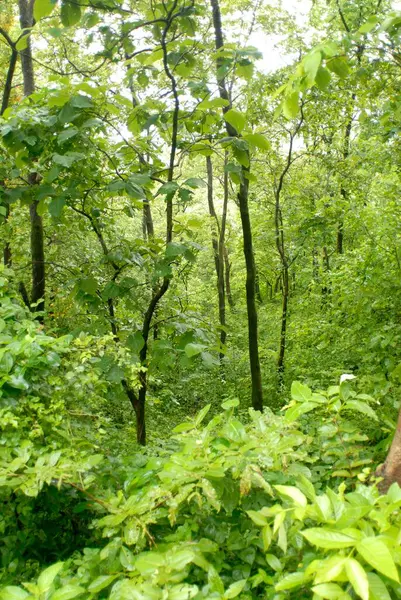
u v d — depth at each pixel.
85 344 2.96
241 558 2.26
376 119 6.38
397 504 1.61
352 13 5.81
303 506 1.65
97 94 3.72
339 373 4.68
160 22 3.86
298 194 10.27
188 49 4.05
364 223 6.37
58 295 5.84
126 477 2.97
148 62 4.00
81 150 3.85
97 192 4.46
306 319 9.14
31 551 2.55
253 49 3.88
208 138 4.49
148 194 4.69
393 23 2.10
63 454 2.58
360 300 5.56
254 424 2.70
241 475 2.15
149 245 4.57
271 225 12.07
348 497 1.73
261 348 11.43
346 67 2.31
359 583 1.29
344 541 1.41
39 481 2.20
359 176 9.30
